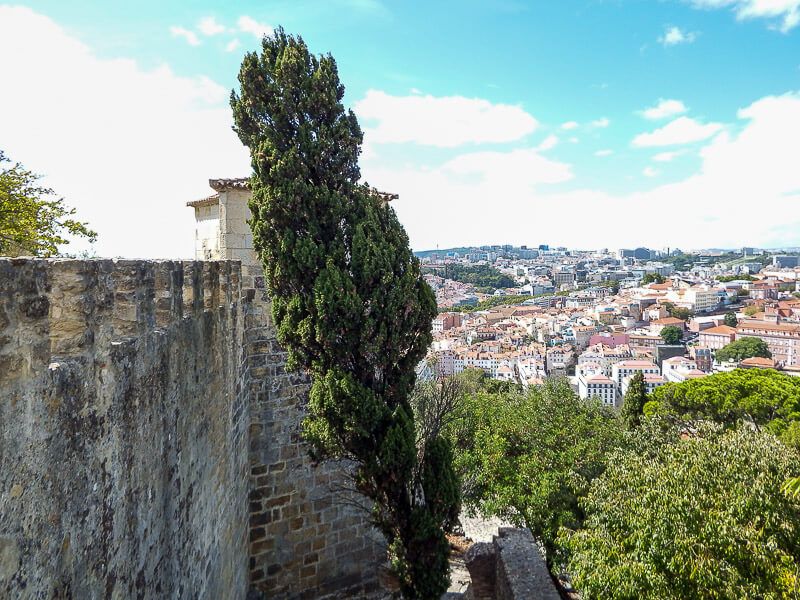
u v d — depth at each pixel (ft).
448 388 62.90
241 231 40.83
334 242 34.22
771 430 98.84
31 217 59.67
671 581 31.04
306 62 35.76
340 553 42.75
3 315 10.18
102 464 14.23
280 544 40.63
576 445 62.90
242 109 35.45
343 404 32.63
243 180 40.32
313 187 33.86
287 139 34.88
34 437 11.14
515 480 60.90
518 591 39.32
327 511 42.27
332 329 32.78
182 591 21.50
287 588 40.73
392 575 42.47
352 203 35.42
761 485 32.37
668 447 42.60
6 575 10.07
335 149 35.68
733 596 28.50
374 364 34.45
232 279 33.91
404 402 36.37
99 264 14.07
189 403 22.75
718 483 34.42
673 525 31.73
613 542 35.65
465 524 71.56
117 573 15.15
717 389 113.70
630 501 35.94
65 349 12.86
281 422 40.75
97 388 13.97
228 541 31.32
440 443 36.81
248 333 39.60
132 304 16.63
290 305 34.06
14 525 10.38
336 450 34.35
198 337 24.43
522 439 68.39
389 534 36.01
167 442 19.69
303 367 35.40
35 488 11.15
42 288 11.50
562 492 56.95
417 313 35.68
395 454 33.17
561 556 53.83
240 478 35.60
